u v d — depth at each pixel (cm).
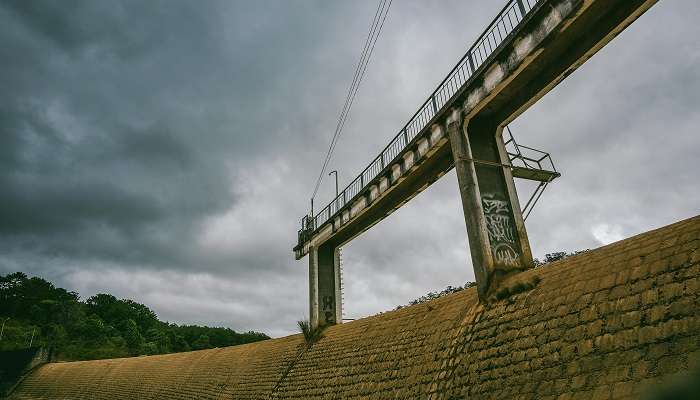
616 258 883
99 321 10794
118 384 3641
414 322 1477
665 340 650
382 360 1417
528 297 1028
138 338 10325
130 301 13600
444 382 1041
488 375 927
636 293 761
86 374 4347
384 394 1227
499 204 1370
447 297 1459
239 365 2622
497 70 1302
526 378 830
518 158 1509
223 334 12150
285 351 2373
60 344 9381
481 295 1216
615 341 725
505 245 1308
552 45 1161
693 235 754
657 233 849
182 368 3203
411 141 1700
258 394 2031
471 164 1366
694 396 173
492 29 1345
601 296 824
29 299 11731
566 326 842
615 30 1057
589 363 734
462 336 1134
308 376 1817
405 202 1970
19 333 9644
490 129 1492
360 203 2131
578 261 994
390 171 1888
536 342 880
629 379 641
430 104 1670
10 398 4731
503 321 1034
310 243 2684
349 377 1502
